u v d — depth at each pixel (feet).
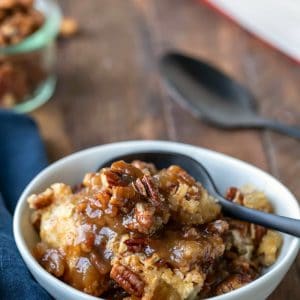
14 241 1.56
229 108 2.16
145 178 1.43
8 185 1.84
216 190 1.56
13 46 2.18
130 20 2.58
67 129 2.12
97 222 1.41
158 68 2.36
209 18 2.58
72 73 2.35
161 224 1.40
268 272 1.40
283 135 2.09
